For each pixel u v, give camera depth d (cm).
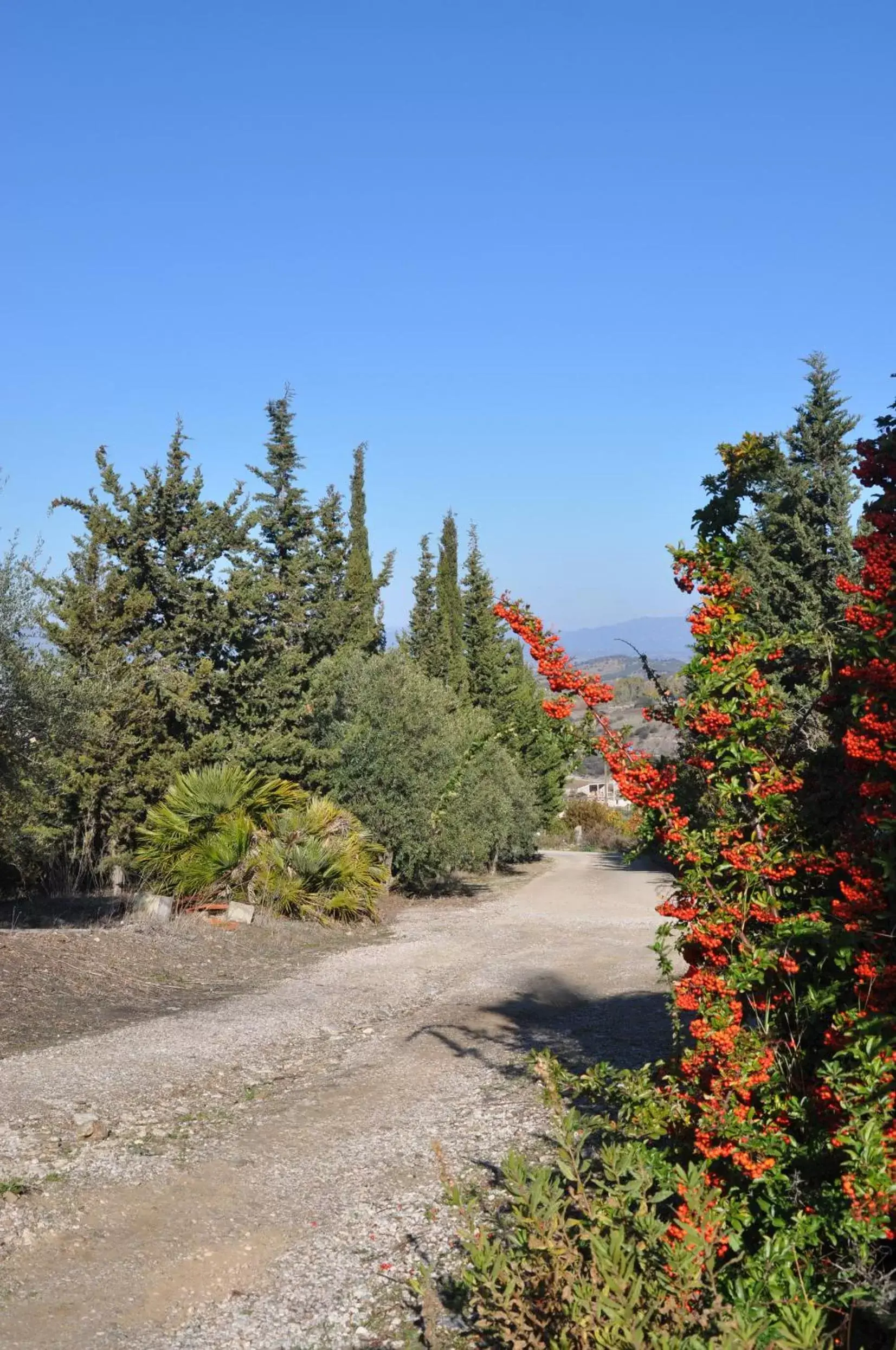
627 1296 321
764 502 1695
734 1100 390
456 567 4369
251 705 2034
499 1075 818
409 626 4269
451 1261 487
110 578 1811
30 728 1178
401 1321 434
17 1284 463
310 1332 427
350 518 3612
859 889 384
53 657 1263
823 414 1800
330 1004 1142
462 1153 632
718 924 412
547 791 3634
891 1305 318
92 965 1195
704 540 468
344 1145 656
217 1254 498
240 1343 419
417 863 2239
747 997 419
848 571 1666
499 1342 404
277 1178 597
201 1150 644
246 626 2050
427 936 1744
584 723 465
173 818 1658
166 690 1822
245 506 2058
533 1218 355
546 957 1528
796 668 482
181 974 1251
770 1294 328
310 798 1967
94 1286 465
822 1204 360
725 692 431
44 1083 762
